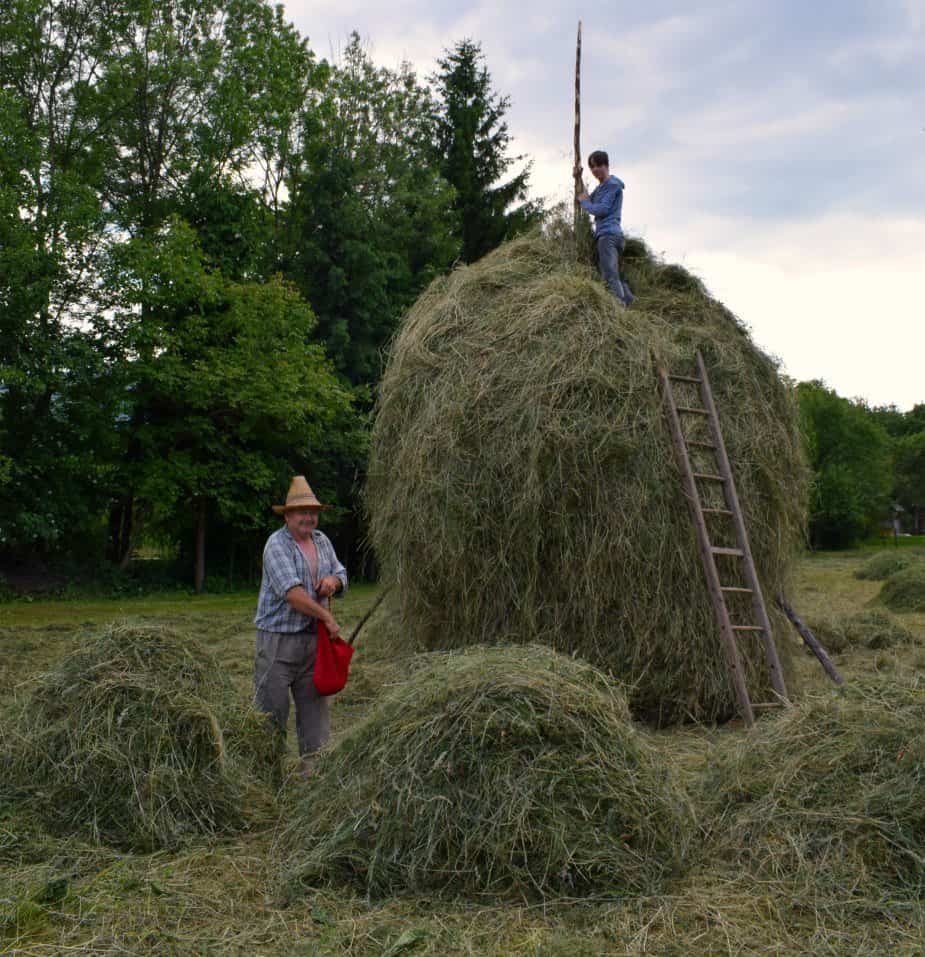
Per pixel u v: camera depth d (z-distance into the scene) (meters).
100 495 19.61
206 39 21.67
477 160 32.59
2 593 17.22
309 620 4.93
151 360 18.72
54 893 3.36
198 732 4.24
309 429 20.89
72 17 19.78
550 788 3.43
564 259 7.45
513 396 6.16
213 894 3.41
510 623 6.16
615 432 6.04
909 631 10.20
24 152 17.34
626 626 6.06
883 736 3.96
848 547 50.19
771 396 7.05
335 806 3.71
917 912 3.20
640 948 2.96
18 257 16.64
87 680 4.34
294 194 26.72
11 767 4.16
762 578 6.69
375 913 3.22
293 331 20.20
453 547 6.16
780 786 3.95
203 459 20.61
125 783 4.02
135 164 21.78
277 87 21.92
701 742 5.68
